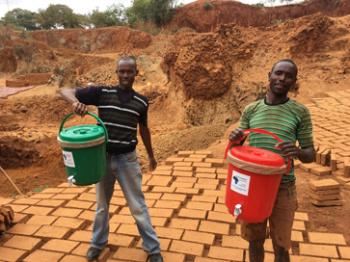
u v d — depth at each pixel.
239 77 14.95
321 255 3.88
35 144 12.16
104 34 44.69
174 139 11.46
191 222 4.62
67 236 4.32
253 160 2.45
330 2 42.31
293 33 15.81
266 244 4.03
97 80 28.39
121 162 3.41
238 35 15.91
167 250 3.99
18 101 20.03
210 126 12.51
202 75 14.62
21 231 4.38
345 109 10.75
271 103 2.81
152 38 41.28
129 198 3.48
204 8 45.28
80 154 2.96
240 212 2.59
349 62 14.78
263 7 45.28
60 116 19.03
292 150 2.52
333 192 5.05
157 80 27.03
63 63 35.25
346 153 6.93
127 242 4.12
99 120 3.11
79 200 5.35
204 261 3.78
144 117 3.53
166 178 6.18
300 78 14.42
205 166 6.74
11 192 9.09
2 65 38.16
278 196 2.78
